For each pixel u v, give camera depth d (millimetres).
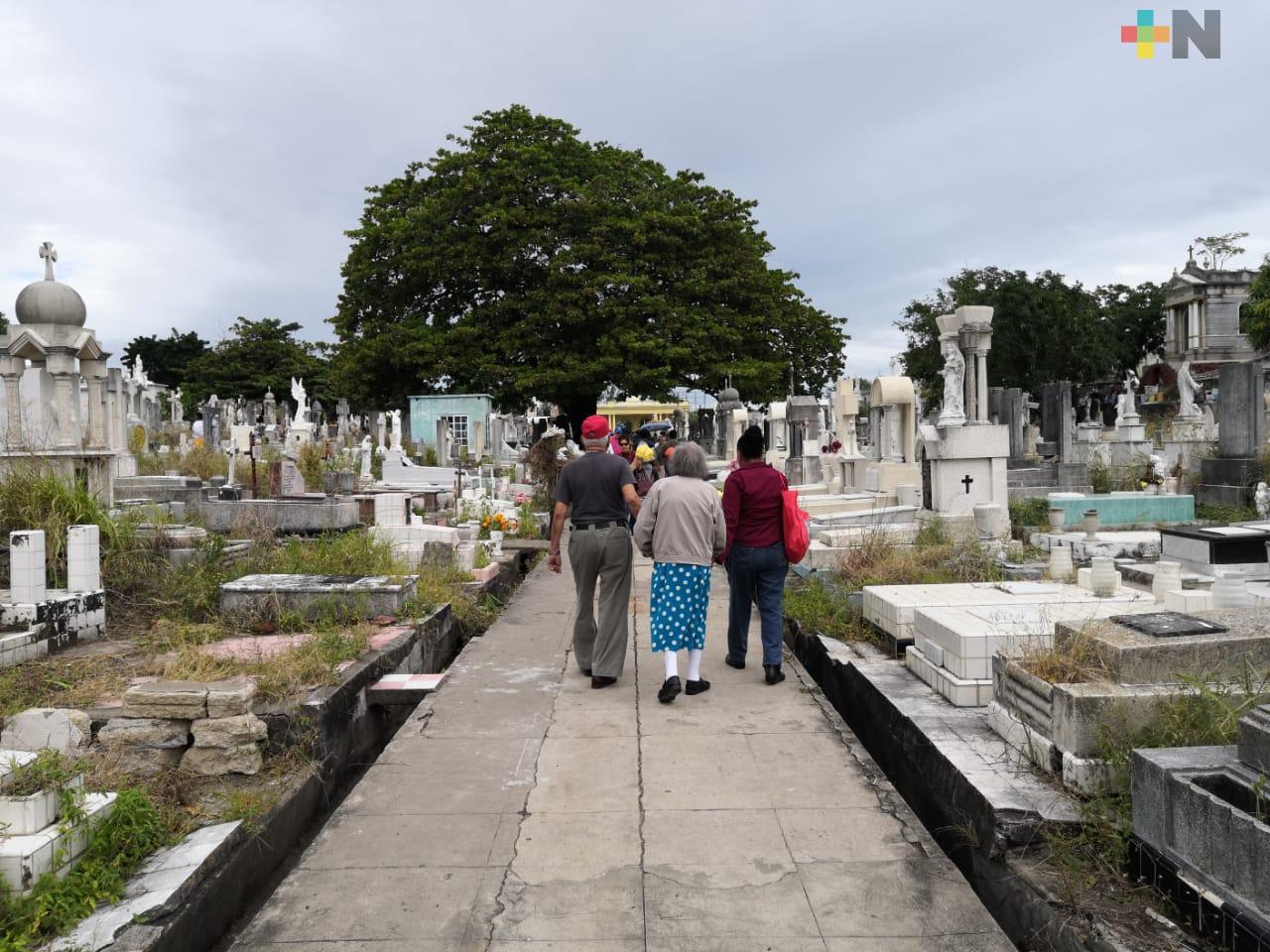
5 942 2924
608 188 32188
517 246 30719
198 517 11125
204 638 6766
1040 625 5492
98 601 7039
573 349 30922
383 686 6059
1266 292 35031
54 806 3449
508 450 33531
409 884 3514
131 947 2973
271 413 51312
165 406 43281
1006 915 3467
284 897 3422
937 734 4680
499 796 4352
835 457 19500
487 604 10047
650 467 16500
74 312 11289
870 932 3143
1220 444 15992
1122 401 26047
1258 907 2654
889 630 6812
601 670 6199
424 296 33500
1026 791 3846
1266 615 4402
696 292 31516
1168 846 3113
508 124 33406
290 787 4543
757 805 4211
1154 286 56469
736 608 6699
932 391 43812
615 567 6238
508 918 3254
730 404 29594
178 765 4617
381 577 8078
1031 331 39719
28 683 5566
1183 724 3643
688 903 3338
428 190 33438
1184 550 9023
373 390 33594
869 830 3938
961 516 12031
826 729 5301
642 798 4305
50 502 8070
